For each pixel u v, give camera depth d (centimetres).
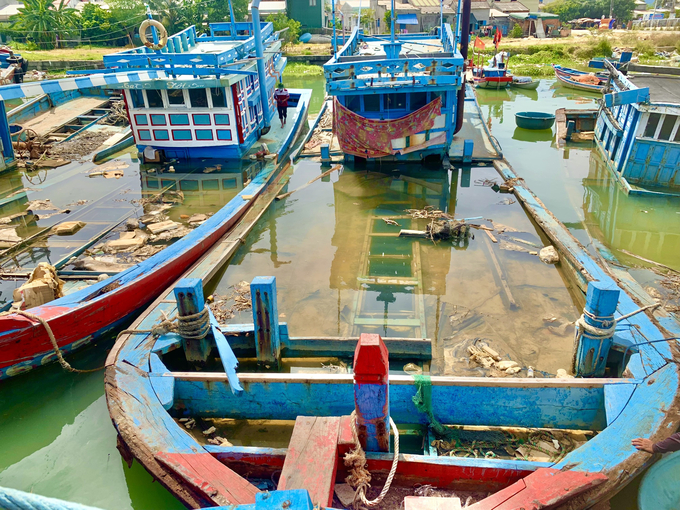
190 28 1966
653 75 1720
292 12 4981
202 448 539
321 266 1041
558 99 2662
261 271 1026
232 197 1384
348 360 764
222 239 1116
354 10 5094
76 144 1911
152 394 618
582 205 1310
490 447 600
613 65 1725
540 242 1121
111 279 858
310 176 1572
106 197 1393
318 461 486
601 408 607
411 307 892
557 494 457
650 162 1344
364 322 852
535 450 596
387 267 1031
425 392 597
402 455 512
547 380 599
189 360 743
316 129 2066
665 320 739
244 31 2402
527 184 1465
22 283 930
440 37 2192
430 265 1035
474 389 597
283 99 1942
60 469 605
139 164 1684
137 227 1189
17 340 692
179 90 1570
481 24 5338
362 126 1491
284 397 634
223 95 1565
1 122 1617
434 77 1411
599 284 656
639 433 532
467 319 854
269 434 638
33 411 699
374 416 495
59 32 4578
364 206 1338
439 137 1562
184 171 1599
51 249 1082
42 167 1670
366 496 514
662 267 994
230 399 646
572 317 856
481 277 987
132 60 1454
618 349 688
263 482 534
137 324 765
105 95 2475
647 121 1305
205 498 484
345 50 1698
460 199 1366
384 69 1429
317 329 834
